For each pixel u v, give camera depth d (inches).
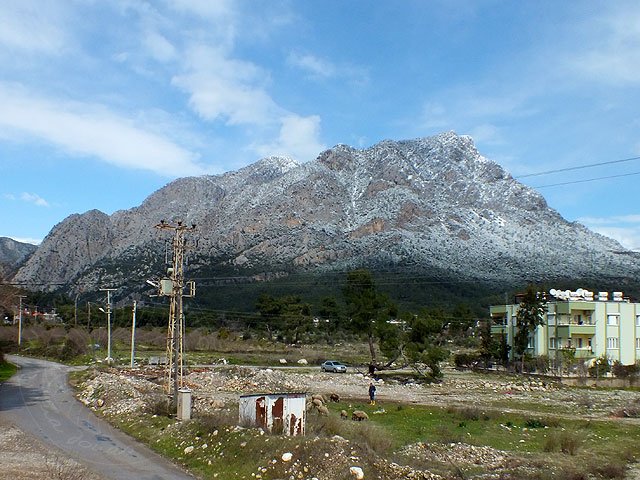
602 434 1492.4
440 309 5187.0
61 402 1635.1
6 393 1824.6
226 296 6609.3
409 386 2581.2
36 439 1127.0
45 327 4633.4
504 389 2516.0
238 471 874.1
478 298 6186.0
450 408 1769.2
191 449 994.7
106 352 3550.7
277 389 2165.4
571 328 3097.9
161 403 1379.2
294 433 1026.1
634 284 6747.1
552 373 2955.2
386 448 1077.1
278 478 831.7
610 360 3065.9
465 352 4163.4
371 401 1961.1
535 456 1206.3
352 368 3309.5
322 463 855.1
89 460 970.1
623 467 1128.8
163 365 2876.5
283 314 4992.6
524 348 3235.7
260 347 4227.4
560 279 7003.0
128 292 7455.7
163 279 1553.9
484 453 1198.3
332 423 1124.5
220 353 3828.7
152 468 923.4
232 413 1216.8
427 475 882.1
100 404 1550.2
